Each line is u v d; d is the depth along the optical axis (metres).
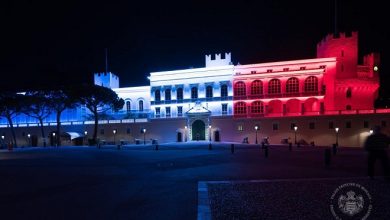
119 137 68.06
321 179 14.33
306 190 11.91
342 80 61.31
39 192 13.02
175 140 64.75
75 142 68.31
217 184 13.52
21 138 74.75
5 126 76.88
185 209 9.76
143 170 19.91
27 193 12.83
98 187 13.95
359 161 23.59
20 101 63.09
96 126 64.19
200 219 8.18
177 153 34.78
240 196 11.00
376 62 65.00
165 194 12.12
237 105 63.25
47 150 47.28
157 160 26.75
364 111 54.47
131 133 67.44
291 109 61.62
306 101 60.62
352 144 53.81
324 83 59.84
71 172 19.59
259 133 59.41
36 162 27.23
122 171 19.62
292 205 9.63
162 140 65.50
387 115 52.03
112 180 15.91
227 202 10.10
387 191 11.50
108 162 25.88
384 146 13.77
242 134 60.66
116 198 11.54
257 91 62.62
